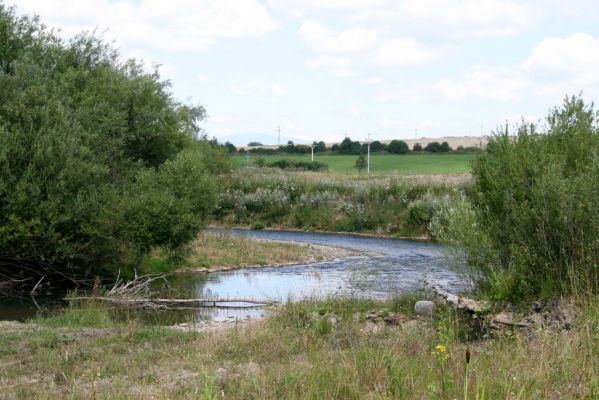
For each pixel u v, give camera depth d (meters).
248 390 8.13
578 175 13.08
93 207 20.89
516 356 7.59
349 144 112.69
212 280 23.25
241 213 45.25
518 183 13.46
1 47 25.17
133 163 25.92
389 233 40.91
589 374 6.66
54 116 21.89
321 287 21.28
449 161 92.38
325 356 9.88
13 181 19.98
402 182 47.00
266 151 115.75
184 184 24.25
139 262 24.17
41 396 8.71
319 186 48.09
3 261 20.92
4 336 12.88
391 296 17.38
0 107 21.50
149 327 14.09
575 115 14.51
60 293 20.53
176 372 10.08
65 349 11.93
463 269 16.64
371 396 7.24
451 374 6.88
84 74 27.08
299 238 38.22
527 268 12.65
